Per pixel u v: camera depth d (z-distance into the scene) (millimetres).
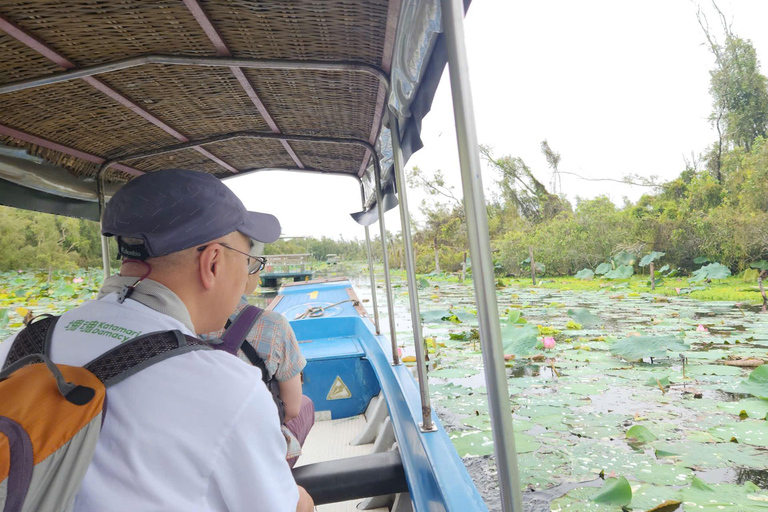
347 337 3391
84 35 1344
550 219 23281
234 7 1243
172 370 564
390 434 2062
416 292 1598
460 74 792
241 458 553
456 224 22172
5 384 493
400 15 1098
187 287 672
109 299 641
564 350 4750
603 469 2355
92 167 2379
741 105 18984
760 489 2014
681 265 14172
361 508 1847
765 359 4109
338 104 1988
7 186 2008
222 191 708
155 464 522
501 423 782
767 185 13898
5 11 1214
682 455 2436
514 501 779
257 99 1899
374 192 2680
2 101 1681
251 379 604
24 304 10531
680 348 3959
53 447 439
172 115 2031
